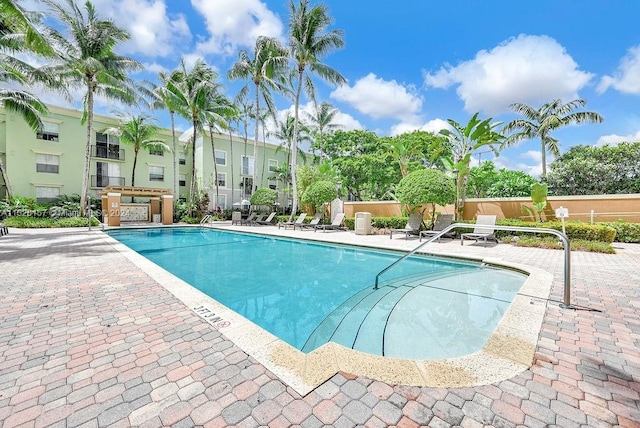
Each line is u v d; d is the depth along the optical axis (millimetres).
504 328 2711
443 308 4035
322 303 4516
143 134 23484
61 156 21609
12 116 19891
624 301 3549
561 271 5270
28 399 1805
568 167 18484
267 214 23703
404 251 8305
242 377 2004
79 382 1975
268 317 3998
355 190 28531
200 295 3824
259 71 19344
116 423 1608
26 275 4984
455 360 2164
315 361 2168
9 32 13750
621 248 8266
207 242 11930
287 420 1611
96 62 15273
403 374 1996
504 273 5902
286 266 7230
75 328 2832
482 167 24281
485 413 1641
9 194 18203
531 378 1957
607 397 1771
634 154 18312
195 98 20766
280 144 29516
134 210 23078
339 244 10039
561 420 1586
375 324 3574
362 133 27359
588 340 2518
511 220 10914
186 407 1722
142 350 2391
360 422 1586
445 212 13938
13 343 2531
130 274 5055
